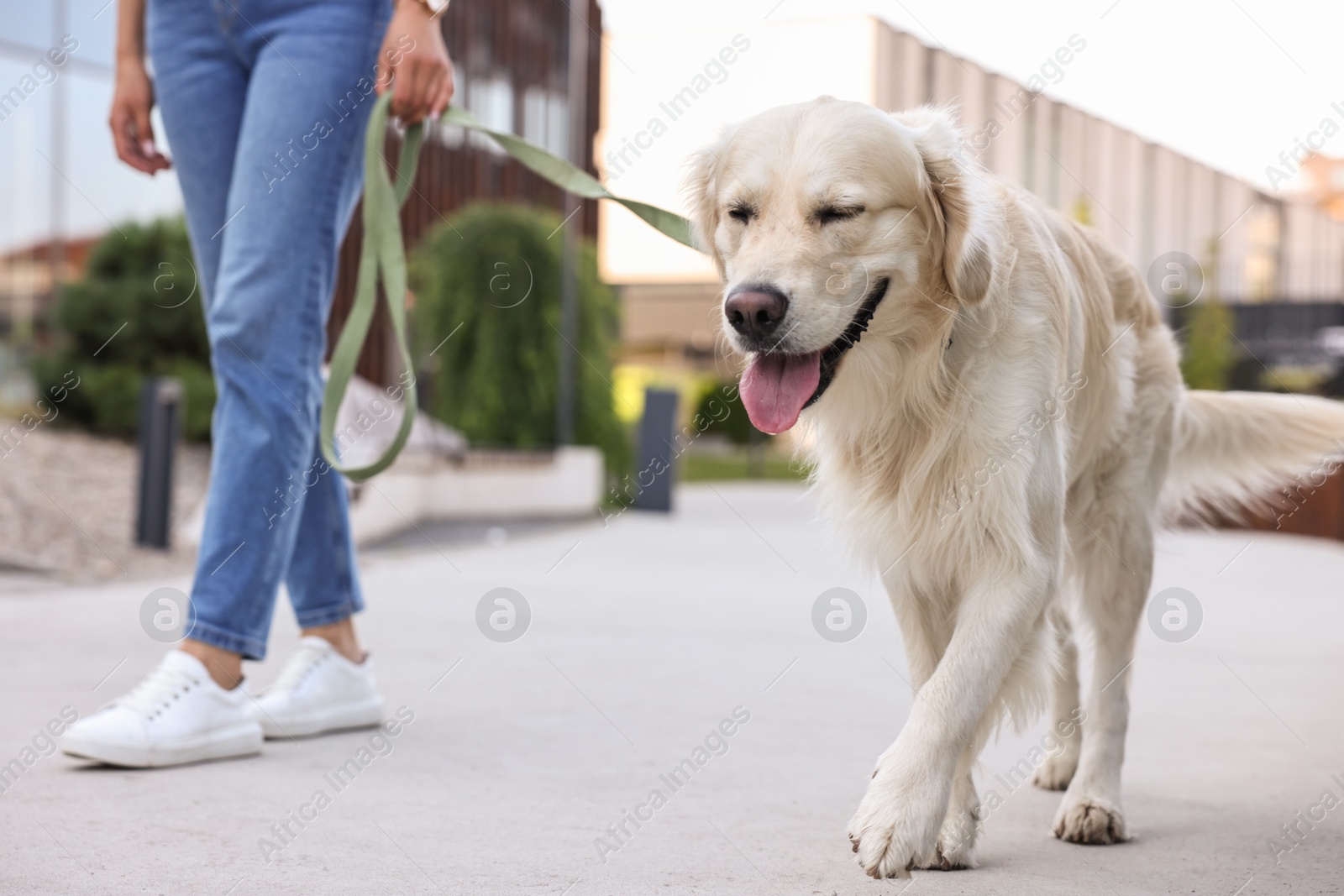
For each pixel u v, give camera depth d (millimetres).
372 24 3254
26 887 2004
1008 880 2232
